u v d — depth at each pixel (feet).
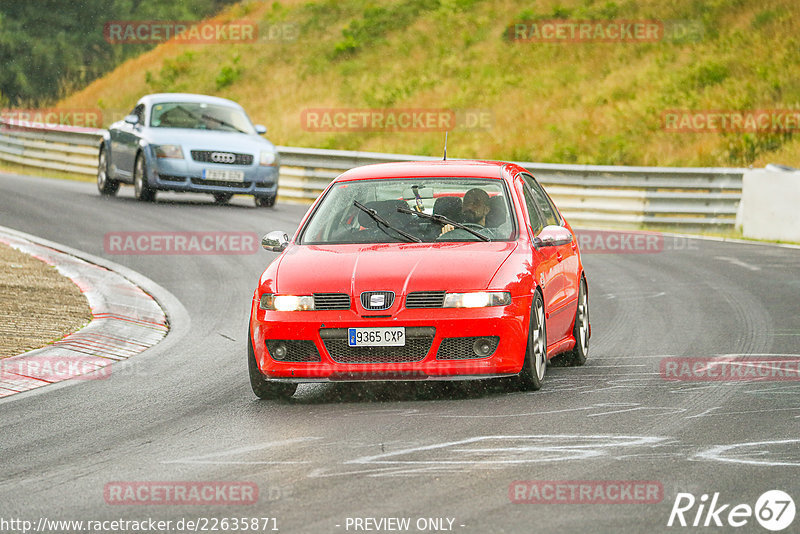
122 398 94.79
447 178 104.68
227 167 249.34
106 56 619.67
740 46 421.18
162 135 251.39
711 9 453.58
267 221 230.48
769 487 62.34
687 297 155.02
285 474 67.46
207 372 106.83
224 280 166.61
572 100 412.98
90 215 229.25
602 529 55.31
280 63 516.32
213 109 265.13
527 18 484.33
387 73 477.77
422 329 88.17
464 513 58.18
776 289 162.09
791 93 379.14
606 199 269.64
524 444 73.82
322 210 103.45
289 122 448.65
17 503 62.59
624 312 142.20
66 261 173.27
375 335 88.22
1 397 95.81
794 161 332.80
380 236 99.19
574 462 68.80
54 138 342.03
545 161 369.91
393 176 105.60
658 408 85.15
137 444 77.30
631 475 65.41
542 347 95.25
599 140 376.48
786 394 90.02
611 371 102.89
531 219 102.42
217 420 84.99
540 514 57.88
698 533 54.70
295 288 90.84
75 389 99.09
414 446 74.02
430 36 500.33
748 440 74.13
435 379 88.58
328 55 509.76
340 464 69.56
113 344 121.60
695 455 70.13
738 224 254.68
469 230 97.81
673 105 388.37
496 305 89.10
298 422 83.35
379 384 98.68
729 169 258.37
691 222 260.01
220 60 539.29
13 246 183.11
